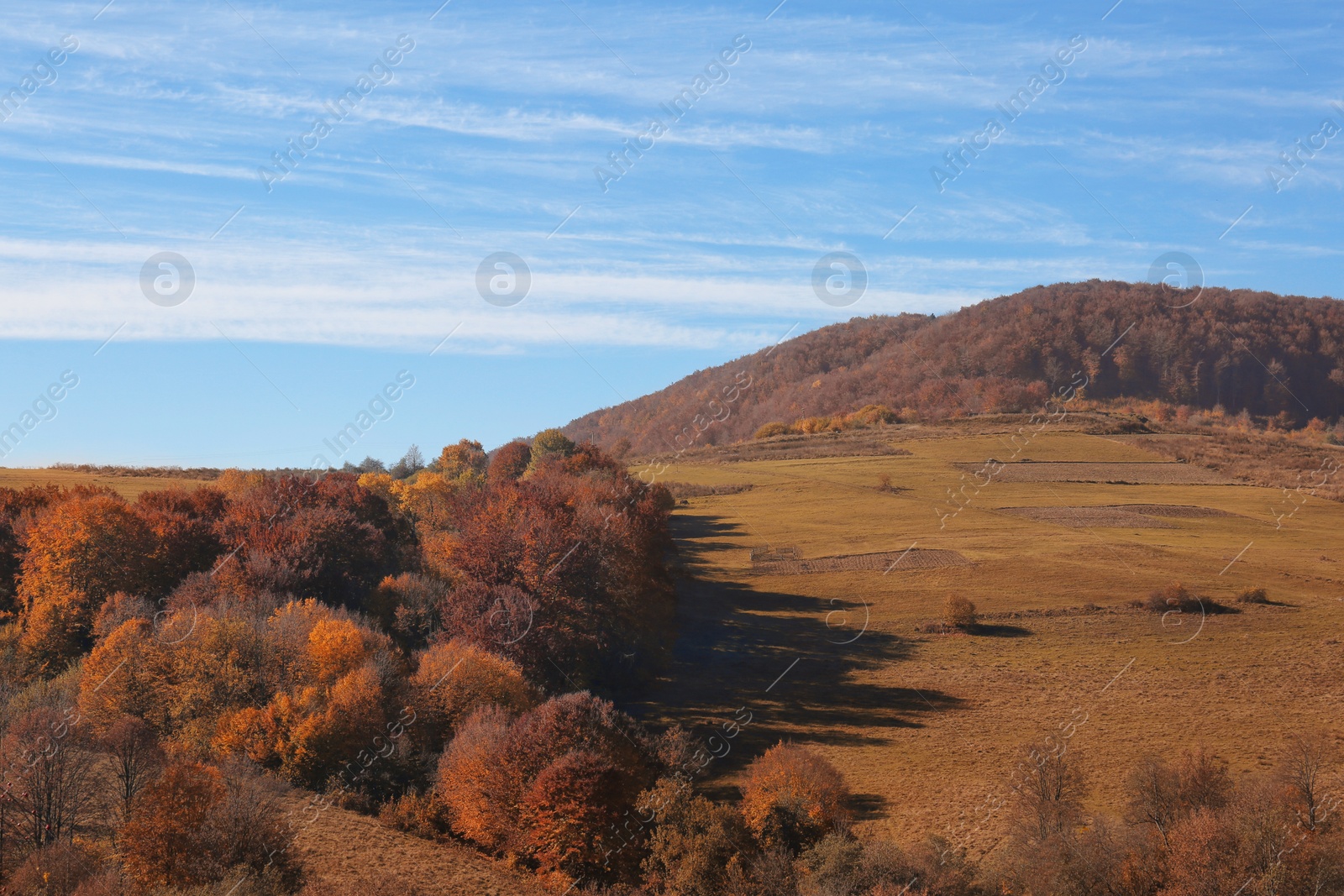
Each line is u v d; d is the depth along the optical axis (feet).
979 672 198.59
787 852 113.39
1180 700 176.04
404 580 205.26
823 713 176.14
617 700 182.91
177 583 198.29
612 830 115.44
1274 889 101.76
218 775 108.68
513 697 151.33
